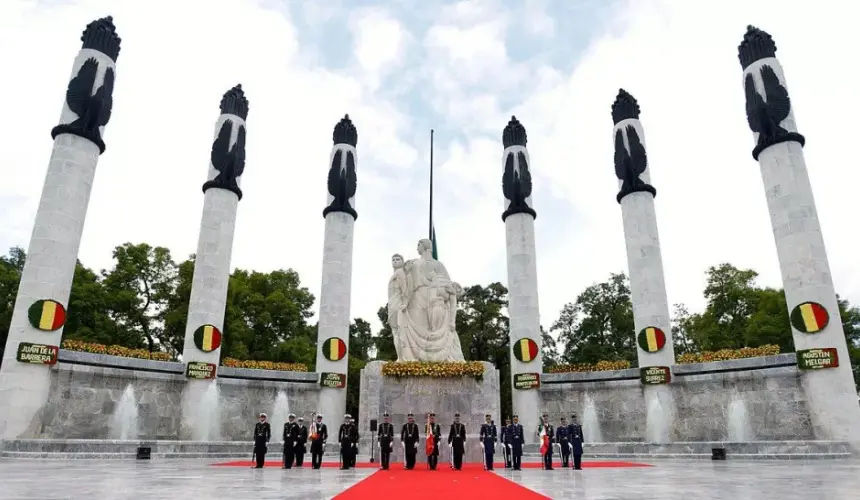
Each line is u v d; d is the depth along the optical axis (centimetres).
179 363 2747
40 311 2311
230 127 3209
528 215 3431
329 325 3180
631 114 3281
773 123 2703
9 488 957
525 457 2566
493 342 5134
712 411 2636
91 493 888
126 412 2531
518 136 3594
